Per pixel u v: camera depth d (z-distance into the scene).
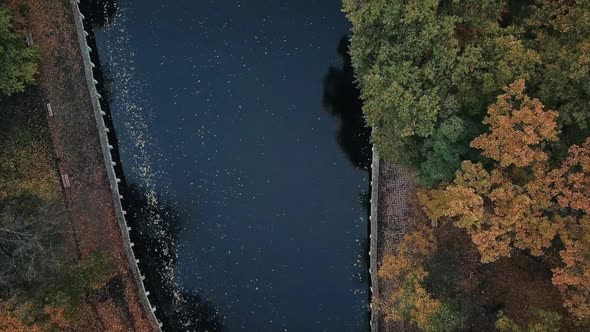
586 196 20.70
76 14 30.80
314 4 31.52
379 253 30.36
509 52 21.66
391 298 28.05
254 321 31.64
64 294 27.02
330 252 31.53
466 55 22.45
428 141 23.59
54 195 30.25
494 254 21.89
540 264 27.53
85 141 30.89
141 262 31.44
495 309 27.94
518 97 20.92
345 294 31.38
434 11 22.31
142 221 31.59
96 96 30.80
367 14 23.48
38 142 30.64
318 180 31.59
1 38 27.64
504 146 21.08
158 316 31.41
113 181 30.70
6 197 28.70
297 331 31.50
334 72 31.36
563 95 21.52
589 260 20.97
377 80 23.38
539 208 21.52
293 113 31.66
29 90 30.70
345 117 31.30
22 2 30.47
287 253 31.66
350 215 31.36
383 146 25.20
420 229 29.48
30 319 25.75
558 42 22.19
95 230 30.67
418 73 22.97
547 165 21.83
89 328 30.38
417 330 30.00
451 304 26.70
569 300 22.53
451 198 22.95
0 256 26.55
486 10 23.00
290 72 31.64
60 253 28.78
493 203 23.94
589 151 20.72
